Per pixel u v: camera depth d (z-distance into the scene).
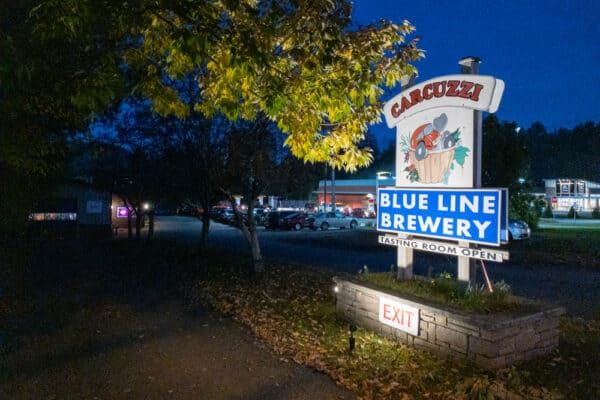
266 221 37.16
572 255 16.78
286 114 5.68
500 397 4.69
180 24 5.34
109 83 5.21
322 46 5.10
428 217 6.99
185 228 38.75
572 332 6.93
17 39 5.34
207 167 13.12
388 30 5.63
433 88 6.94
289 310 8.75
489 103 6.18
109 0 4.54
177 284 11.77
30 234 23.69
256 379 5.47
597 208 49.62
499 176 23.12
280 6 5.12
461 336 5.64
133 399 4.96
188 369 5.80
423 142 7.17
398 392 5.00
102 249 20.44
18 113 6.06
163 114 6.31
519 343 5.52
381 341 6.66
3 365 5.96
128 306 9.29
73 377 5.57
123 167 22.45
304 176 12.31
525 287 11.62
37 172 9.80
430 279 7.24
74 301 9.70
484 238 6.11
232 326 7.80
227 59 5.05
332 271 13.68
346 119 6.04
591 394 4.71
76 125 7.95
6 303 9.37
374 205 51.91
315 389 5.17
